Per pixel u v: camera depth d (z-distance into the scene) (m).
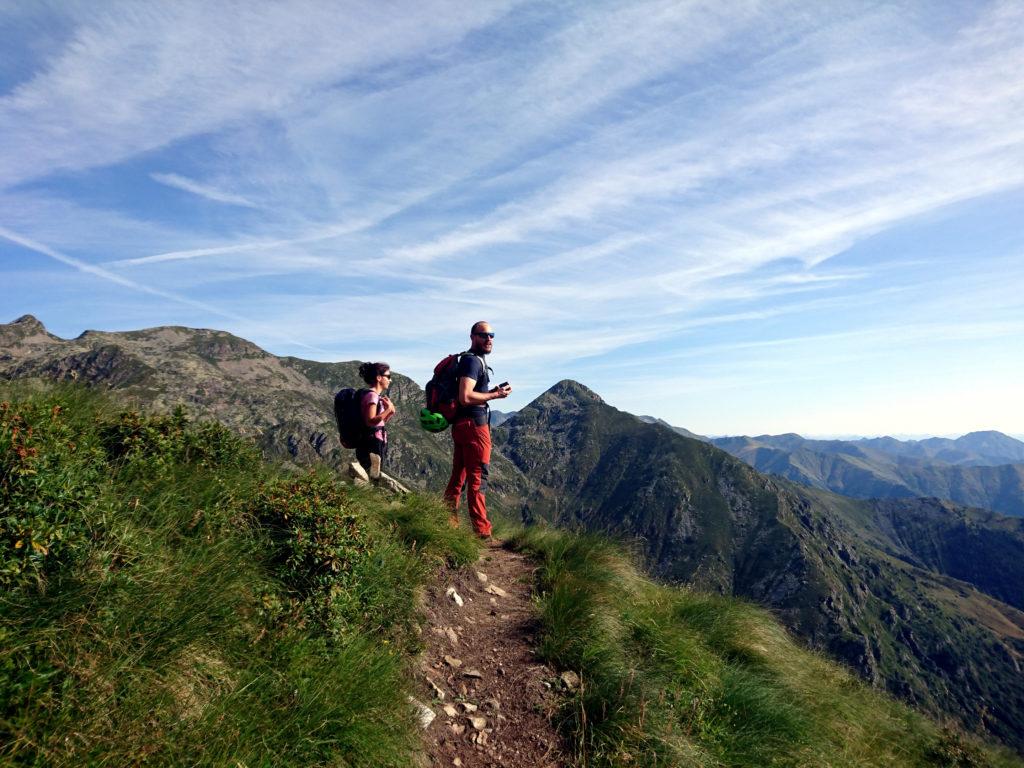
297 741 3.73
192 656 3.78
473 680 5.88
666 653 6.75
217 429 6.93
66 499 3.71
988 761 10.05
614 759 5.03
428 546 7.82
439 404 9.23
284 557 5.48
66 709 2.99
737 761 5.52
